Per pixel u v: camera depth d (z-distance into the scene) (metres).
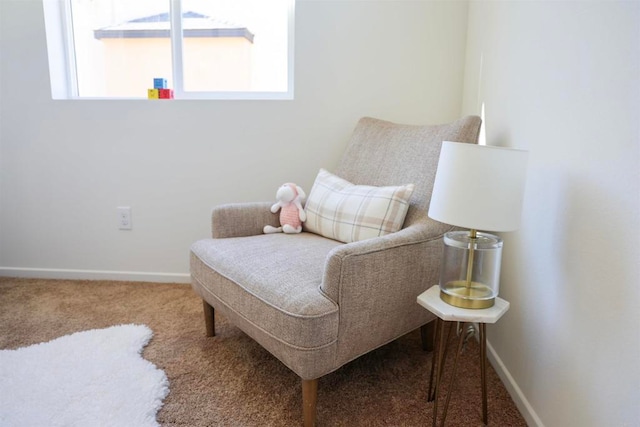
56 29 2.10
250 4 2.09
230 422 1.17
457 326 1.50
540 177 1.16
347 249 1.08
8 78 2.07
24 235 2.24
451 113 1.99
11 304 1.91
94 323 1.72
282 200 1.69
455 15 1.92
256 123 2.06
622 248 0.81
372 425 1.18
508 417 1.21
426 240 1.29
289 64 2.11
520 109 1.30
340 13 1.95
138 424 1.13
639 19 0.77
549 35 1.12
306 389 1.10
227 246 1.44
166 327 1.71
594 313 0.90
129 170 2.14
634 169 0.78
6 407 1.17
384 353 1.56
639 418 0.76
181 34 2.12
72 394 1.24
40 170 2.16
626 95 0.81
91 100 2.07
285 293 1.10
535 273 1.17
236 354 1.52
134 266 2.24
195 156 2.11
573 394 0.97
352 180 1.75
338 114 2.03
